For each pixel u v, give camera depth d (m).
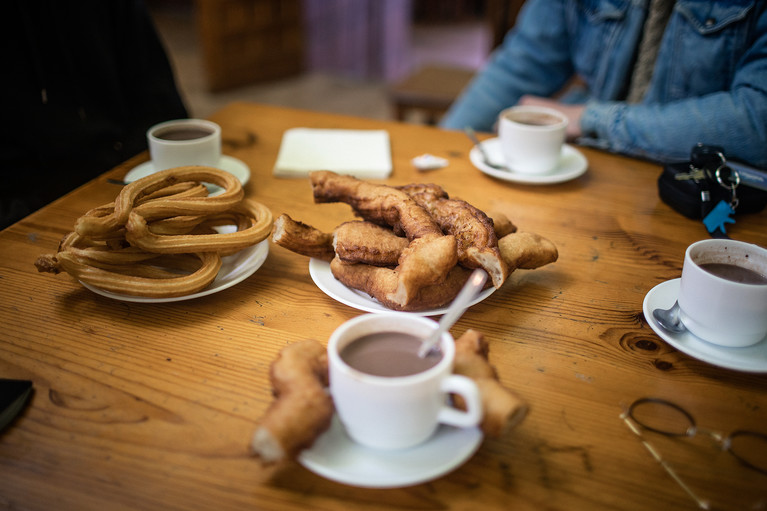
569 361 0.80
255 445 0.57
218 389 0.73
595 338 0.84
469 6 7.08
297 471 0.63
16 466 0.62
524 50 1.95
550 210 1.22
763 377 0.78
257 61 4.92
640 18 1.63
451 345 0.60
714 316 0.76
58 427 0.67
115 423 0.68
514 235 0.94
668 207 1.24
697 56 1.53
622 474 0.63
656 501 0.60
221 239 0.90
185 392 0.73
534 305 0.91
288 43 5.11
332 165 1.35
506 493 0.61
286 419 0.56
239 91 4.84
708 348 0.79
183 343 0.82
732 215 1.18
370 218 0.99
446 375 0.57
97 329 0.84
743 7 1.44
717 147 1.19
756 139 1.33
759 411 0.72
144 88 1.90
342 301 0.86
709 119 1.36
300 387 0.60
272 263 1.02
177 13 6.92
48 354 0.79
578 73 1.88
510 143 1.32
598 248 1.08
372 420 0.57
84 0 1.71
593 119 1.53
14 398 0.68
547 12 1.88
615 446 0.66
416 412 0.57
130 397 0.72
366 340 0.65
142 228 0.86
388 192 0.96
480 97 2.03
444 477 0.62
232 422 0.69
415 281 0.78
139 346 0.81
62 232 1.09
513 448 0.66
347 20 5.25
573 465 0.64
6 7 1.58
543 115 1.40
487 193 1.29
